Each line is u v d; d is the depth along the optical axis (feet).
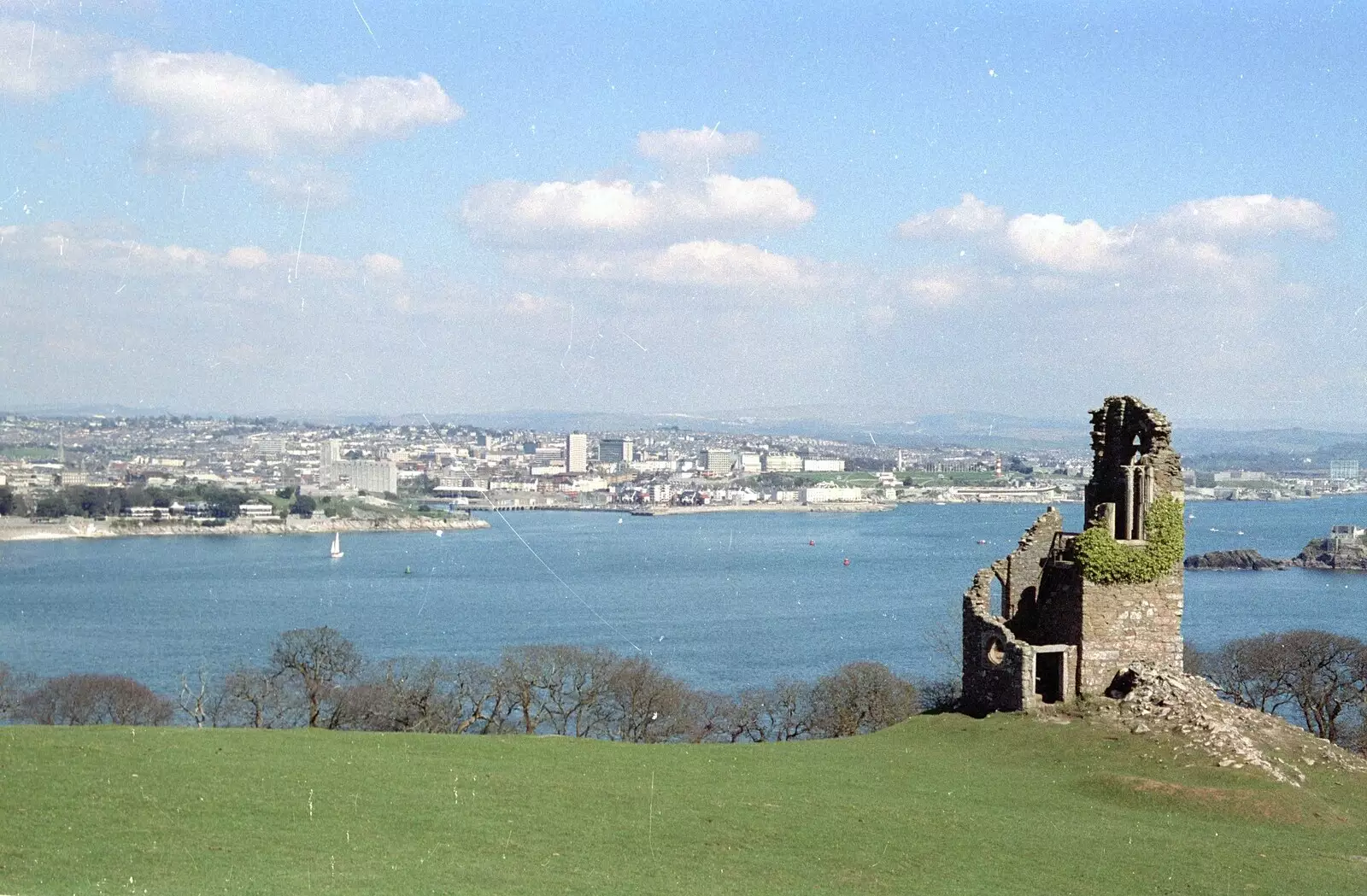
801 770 197.88
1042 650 232.32
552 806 168.45
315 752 191.52
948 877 148.25
